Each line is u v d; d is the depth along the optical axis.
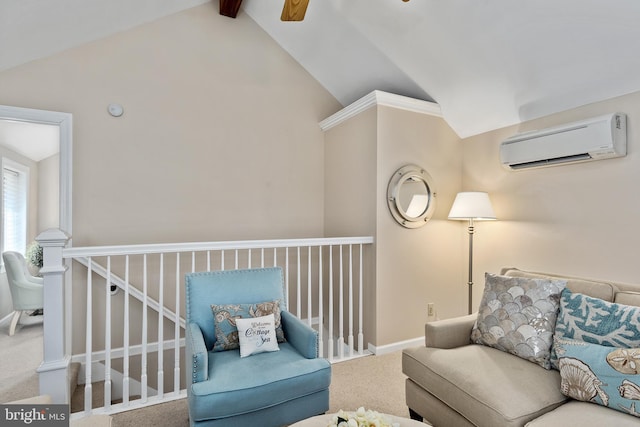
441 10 2.40
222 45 3.37
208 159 3.28
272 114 3.59
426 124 3.25
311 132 3.79
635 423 1.24
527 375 1.61
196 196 3.23
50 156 5.27
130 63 2.98
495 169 3.11
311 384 1.71
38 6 2.16
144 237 3.01
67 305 2.66
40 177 5.24
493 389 1.51
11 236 4.62
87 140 2.82
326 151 3.82
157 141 3.07
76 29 2.61
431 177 3.25
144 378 2.20
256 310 2.06
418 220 3.14
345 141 3.46
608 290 1.78
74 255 2.02
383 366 2.72
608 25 1.98
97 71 2.86
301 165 3.73
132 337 2.97
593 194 2.42
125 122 2.95
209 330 2.01
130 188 2.97
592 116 2.43
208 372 1.68
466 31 2.47
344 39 3.09
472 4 2.27
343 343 3.07
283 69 3.66
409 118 3.16
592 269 2.41
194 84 3.23
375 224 3.00
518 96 2.73
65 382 1.99
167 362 3.09
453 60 2.74
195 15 3.25
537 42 2.29
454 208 2.98
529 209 2.83
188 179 3.19
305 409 1.71
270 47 3.60
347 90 3.72
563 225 2.59
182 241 3.16
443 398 1.69
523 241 2.87
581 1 1.94
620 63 2.12
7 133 3.96
